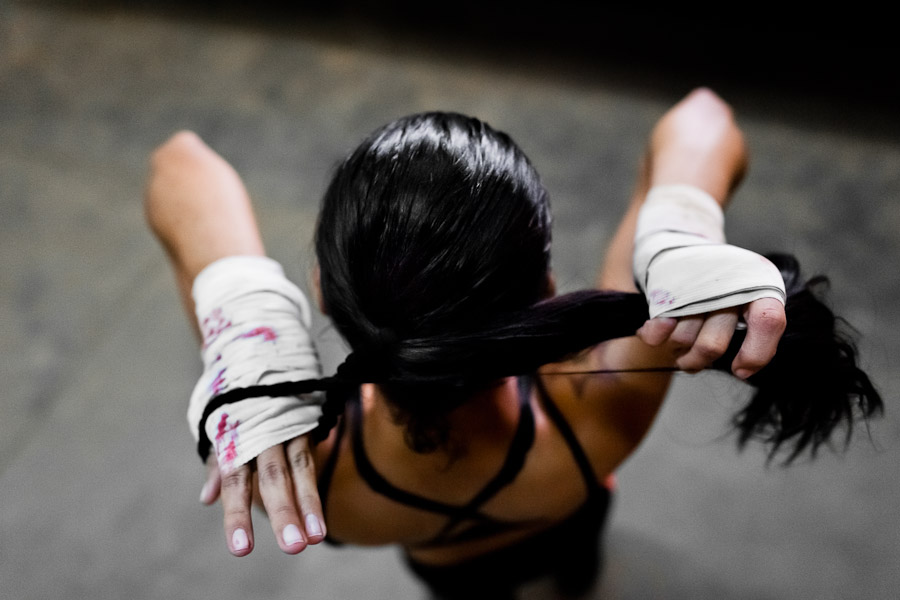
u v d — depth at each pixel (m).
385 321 0.56
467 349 0.55
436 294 0.54
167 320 1.97
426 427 0.64
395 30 2.70
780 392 0.63
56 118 2.48
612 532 1.61
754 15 2.49
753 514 1.61
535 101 2.48
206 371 0.67
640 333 0.59
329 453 0.74
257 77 2.59
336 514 0.79
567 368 0.74
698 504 1.63
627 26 2.61
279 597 1.57
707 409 1.74
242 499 0.60
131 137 2.43
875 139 2.29
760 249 2.05
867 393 0.63
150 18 2.78
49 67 2.65
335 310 0.61
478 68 2.58
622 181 2.25
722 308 0.55
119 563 1.61
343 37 2.69
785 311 0.59
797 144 2.30
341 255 0.57
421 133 0.57
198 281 0.75
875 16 2.38
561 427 0.76
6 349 1.93
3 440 1.78
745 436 0.73
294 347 0.67
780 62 2.49
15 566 1.61
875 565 1.55
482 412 0.71
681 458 1.69
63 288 2.05
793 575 1.55
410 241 0.54
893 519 1.59
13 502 1.69
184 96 2.54
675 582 1.55
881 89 2.40
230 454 0.61
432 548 1.03
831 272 1.99
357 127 2.44
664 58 2.55
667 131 0.86
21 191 2.27
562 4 2.66
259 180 2.30
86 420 1.81
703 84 2.48
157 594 1.57
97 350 1.92
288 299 0.72
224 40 2.70
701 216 0.70
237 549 0.58
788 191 2.18
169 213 0.87
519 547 1.09
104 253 2.12
